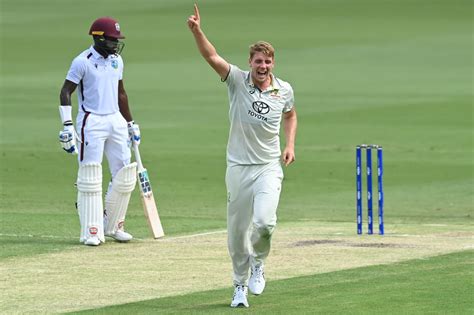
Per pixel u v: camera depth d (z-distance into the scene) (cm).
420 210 6419
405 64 15062
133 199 6819
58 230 5428
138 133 5234
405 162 8438
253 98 3631
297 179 7688
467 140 9519
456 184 7469
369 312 3516
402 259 4547
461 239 5131
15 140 9525
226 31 18725
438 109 11288
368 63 15200
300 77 13850
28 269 4362
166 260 4572
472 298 3712
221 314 3522
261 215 3588
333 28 19075
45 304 3700
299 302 3684
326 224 5750
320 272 4262
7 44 16975
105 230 5081
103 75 5109
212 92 12631
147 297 3816
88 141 5053
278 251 4769
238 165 3659
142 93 12519
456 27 19038
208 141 9462
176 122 10550
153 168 8106
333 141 9481
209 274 4250
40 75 14075
